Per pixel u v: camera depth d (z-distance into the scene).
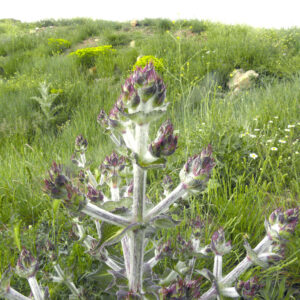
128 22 18.64
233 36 11.45
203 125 4.48
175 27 15.53
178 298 1.44
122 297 1.41
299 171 3.63
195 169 1.25
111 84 8.90
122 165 1.72
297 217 1.42
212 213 3.03
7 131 5.97
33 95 7.85
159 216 1.25
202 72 8.44
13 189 3.37
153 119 1.17
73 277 1.90
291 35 11.14
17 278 2.19
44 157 4.52
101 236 1.26
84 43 16.12
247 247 1.51
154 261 1.72
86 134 5.58
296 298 2.13
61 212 2.72
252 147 4.16
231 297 1.57
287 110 5.07
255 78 7.91
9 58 12.70
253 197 2.94
